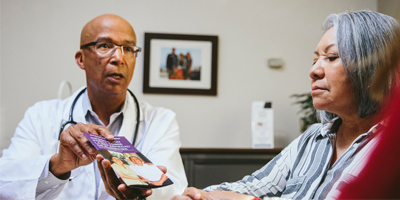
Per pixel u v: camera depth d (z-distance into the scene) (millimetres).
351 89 717
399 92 341
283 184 954
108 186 867
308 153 896
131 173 782
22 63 2664
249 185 970
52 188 1114
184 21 2811
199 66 2781
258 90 2828
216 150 2350
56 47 2699
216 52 2791
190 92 2760
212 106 2791
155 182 775
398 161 322
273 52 2859
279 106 2834
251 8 2865
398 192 325
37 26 2695
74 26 2723
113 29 1303
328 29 789
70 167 1046
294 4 2898
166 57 2760
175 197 841
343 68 715
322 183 767
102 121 1402
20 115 2637
